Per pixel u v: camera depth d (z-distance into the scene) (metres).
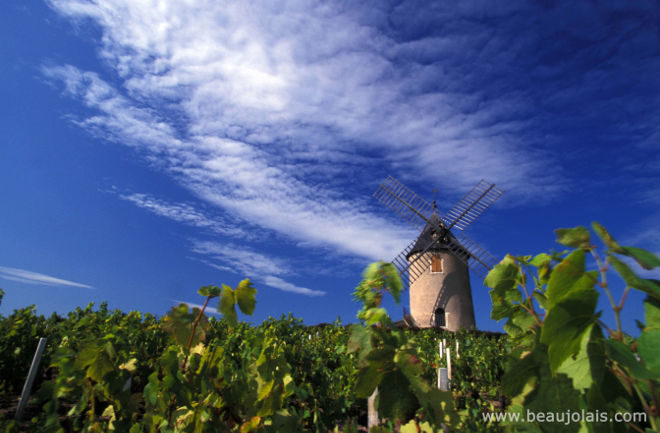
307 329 12.49
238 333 7.24
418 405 1.54
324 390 4.73
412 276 25.28
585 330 0.95
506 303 1.56
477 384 7.99
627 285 0.89
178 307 2.30
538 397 1.16
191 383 2.44
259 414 2.31
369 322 1.63
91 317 7.20
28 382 4.57
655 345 0.80
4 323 6.55
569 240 1.01
